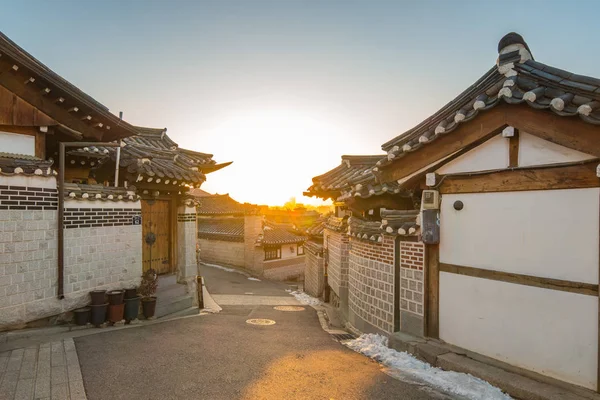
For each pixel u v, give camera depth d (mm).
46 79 7316
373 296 7746
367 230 7941
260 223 27656
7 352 5824
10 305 6473
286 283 25750
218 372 5387
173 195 11680
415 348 5902
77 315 7434
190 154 13430
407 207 9336
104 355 5914
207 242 31344
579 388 4324
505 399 4418
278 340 7434
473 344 5504
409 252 6633
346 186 11383
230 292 18906
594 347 4242
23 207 6680
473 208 5547
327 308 13945
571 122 4266
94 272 8086
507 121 4871
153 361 5746
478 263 5465
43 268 6992
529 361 4816
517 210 5004
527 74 4816
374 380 5129
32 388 4625
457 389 4703
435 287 6125
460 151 5598
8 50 6602
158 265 11219
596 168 4172
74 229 7680
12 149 7285
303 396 4625
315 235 19375
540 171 4742
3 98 7105
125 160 9883
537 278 4762
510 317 5047
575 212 4441
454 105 5777
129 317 8281
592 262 4289
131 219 9094
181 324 8625
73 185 7836
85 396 4469
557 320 4566
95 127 8836
